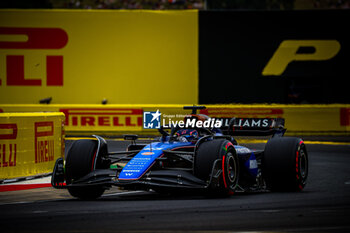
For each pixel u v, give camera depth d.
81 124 57.66
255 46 61.31
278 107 56.38
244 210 20.22
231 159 23.20
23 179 30.28
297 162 25.48
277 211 20.08
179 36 62.03
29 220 18.59
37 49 62.12
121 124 57.19
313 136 55.69
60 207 21.28
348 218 18.78
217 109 56.50
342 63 60.66
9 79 62.06
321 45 60.66
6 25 61.78
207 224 17.75
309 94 61.28
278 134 27.77
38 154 31.72
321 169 35.12
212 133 25.98
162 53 62.28
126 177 21.58
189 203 21.78
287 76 61.28
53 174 23.17
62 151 33.91
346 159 40.03
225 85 61.94
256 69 61.47
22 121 30.66
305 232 16.73
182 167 25.34
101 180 22.34
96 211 20.14
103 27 62.31
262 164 26.03
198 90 62.19
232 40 61.53
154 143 24.77
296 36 60.88
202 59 61.97
